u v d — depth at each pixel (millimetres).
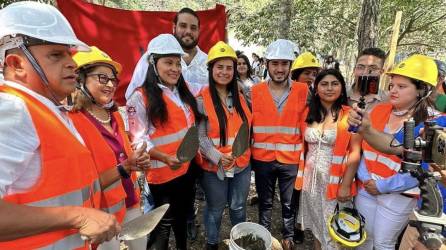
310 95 3188
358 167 2652
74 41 1236
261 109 3127
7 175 1075
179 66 2619
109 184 1949
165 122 2551
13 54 1179
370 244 2672
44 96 1262
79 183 1317
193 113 2785
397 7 10031
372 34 6000
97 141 1898
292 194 3219
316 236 2916
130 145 2408
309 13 10930
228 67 2760
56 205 1231
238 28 11023
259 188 3287
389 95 2383
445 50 11406
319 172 2838
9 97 1120
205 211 3121
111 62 2168
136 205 2402
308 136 2912
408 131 1809
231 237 2592
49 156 1197
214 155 2770
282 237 3619
